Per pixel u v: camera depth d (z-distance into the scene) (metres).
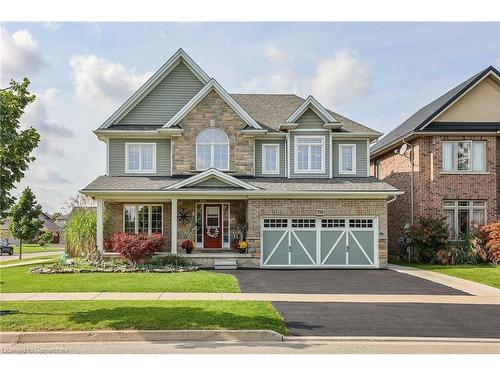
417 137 25.27
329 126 23.86
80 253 24.47
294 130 24.23
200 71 24.98
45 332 9.03
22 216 33.56
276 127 24.78
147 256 20.72
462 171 24.81
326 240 21.89
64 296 13.06
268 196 21.72
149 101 25.06
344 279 17.42
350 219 21.98
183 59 25.17
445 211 25.06
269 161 24.58
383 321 10.46
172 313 10.48
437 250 23.80
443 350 8.52
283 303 12.38
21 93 11.62
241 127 23.80
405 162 27.14
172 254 21.30
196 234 23.94
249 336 9.12
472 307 12.06
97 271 19.02
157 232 24.02
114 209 23.97
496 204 24.88
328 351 8.40
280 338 9.12
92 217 24.83
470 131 24.61
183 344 8.81
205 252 22.56
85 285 15.02
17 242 80.12
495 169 24.94
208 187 21.92
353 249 21.89
